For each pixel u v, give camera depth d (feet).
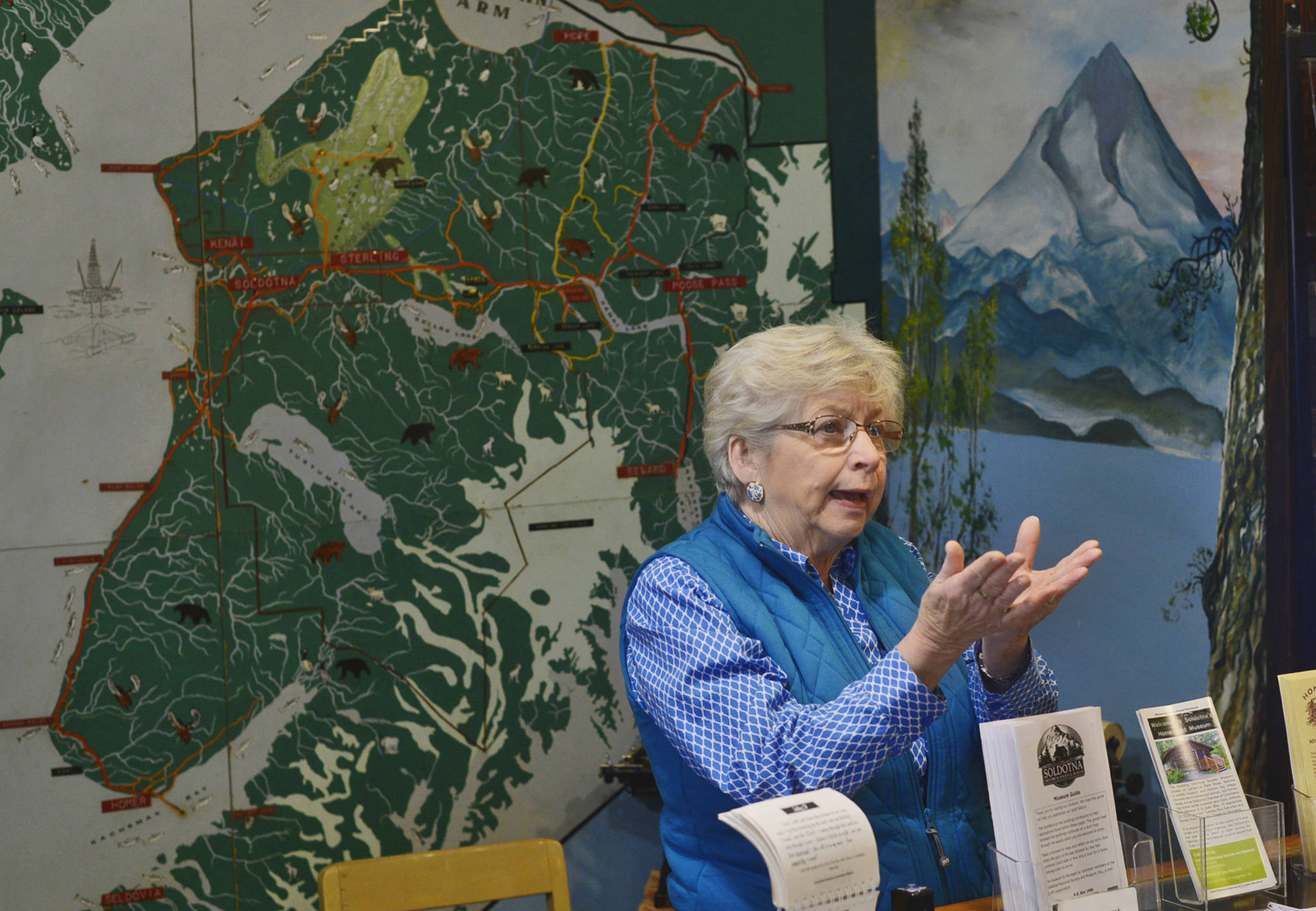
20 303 6.15
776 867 2.80
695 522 7.46
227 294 6.52
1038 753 3.54
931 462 7.61
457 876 4.76
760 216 7.49
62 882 6.32
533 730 7.14
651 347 7.33
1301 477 6.41
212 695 6.56
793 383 4.28
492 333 7.01
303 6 6.60
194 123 6.43
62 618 6.28
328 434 6.73
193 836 6.56
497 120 6.98
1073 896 3.50
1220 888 3.90
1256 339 6.41
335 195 6.70
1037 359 7.06
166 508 6.45
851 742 3.63
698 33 7.32
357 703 6.82
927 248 7.48
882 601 4.75
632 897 7.32
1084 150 6.81
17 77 6.11
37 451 6.20
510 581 7.08
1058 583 3.48
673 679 4.08
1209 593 6.64
